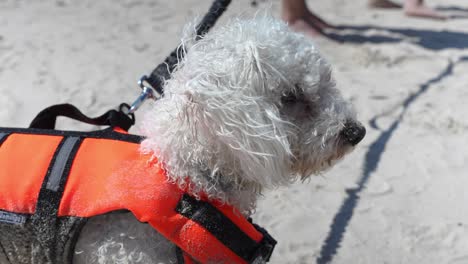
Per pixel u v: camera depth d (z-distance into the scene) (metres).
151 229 0.69
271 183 0.68
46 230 0.67
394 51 1.76
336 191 1.10
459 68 1.64
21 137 0.72
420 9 2.14
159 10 2.18
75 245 0.67
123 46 1.79
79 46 1.78
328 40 1.86
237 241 0.69
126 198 0.66
